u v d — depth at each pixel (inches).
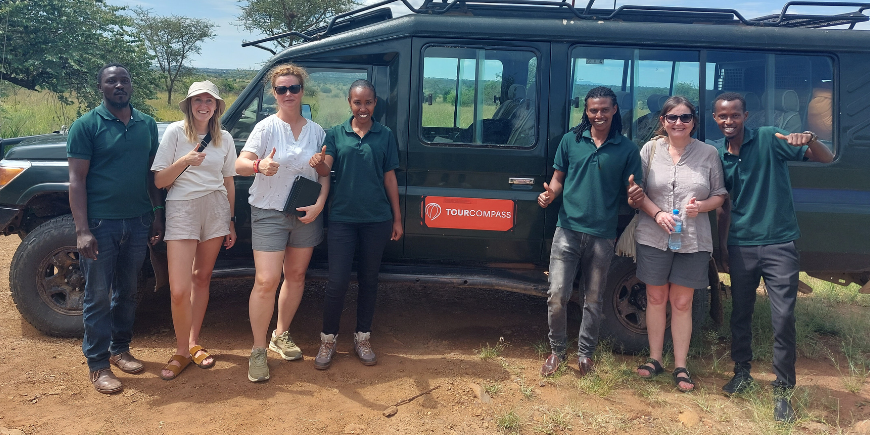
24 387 137.8
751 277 139.1
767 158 134.8
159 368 150.7
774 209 134.1
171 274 141.8
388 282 166.4
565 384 149.3
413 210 164.6
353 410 132.6
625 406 140.0
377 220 146.3
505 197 163.0
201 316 155.0
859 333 191.0
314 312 198.7
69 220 164.9
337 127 147.8
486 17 163.5
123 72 132.0
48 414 126.6
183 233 139.8
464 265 173.5
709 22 177.0
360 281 153.9
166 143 137.3
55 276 166.6
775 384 137.6
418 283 166.4
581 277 161.0
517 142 163.3
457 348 173.0
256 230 142.6
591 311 149.6
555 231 156.9
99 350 137.7
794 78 162.2
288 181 141.5
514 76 162.9
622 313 169.0
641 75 162.9
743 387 145.2
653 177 144.6
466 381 148.9
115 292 144.3
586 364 152.6
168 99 1063.0
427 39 161.2
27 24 560.1
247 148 139.0
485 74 162.7
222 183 145.8
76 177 129.5
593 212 143.2
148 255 174.7
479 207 163.0
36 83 594.6
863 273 173.6
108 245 135.2
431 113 162.9
